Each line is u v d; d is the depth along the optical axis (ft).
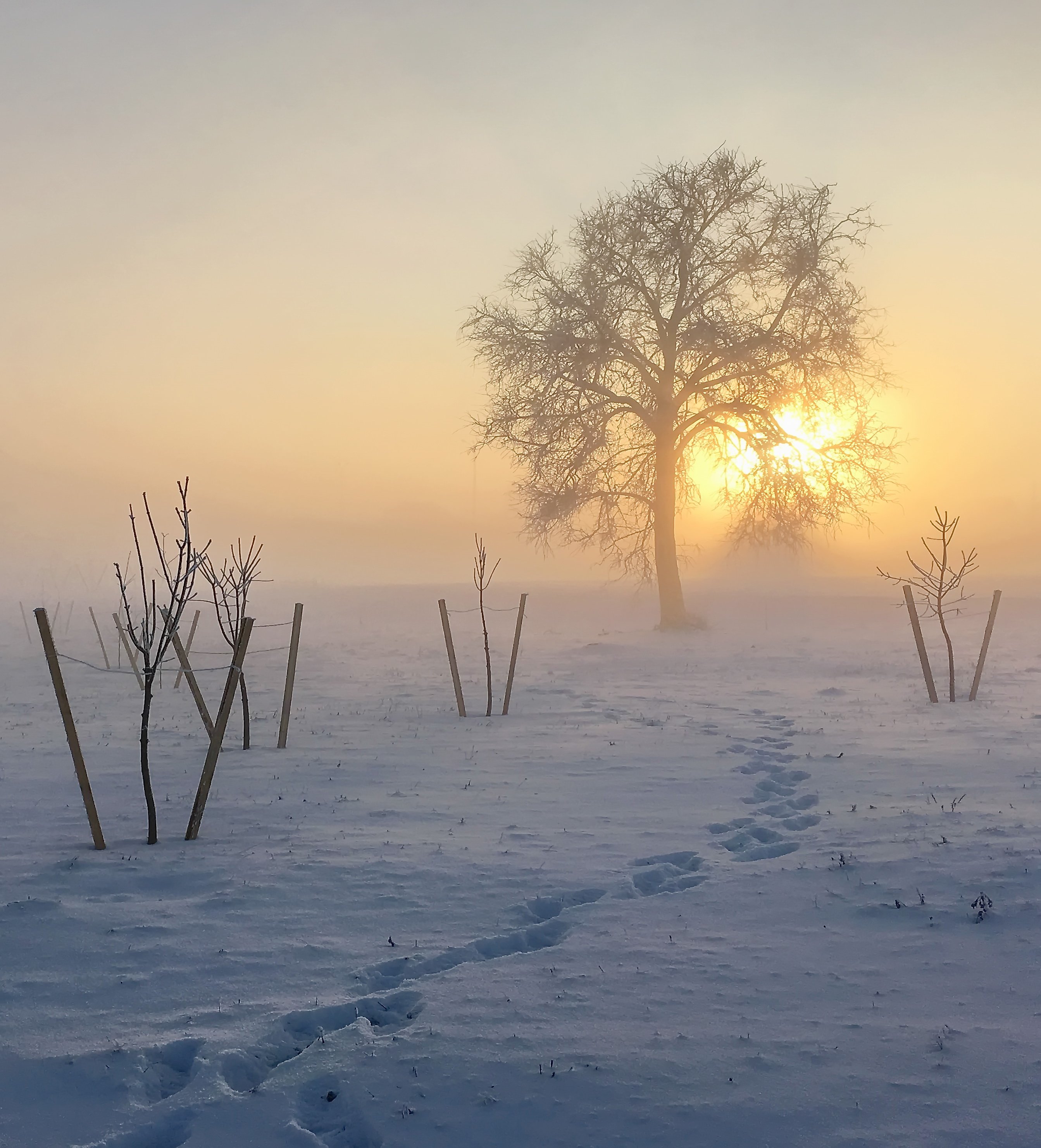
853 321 105.91
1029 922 19.27
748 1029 15.24
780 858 24.95
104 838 28.04
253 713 55.88
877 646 98.37
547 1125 12.68
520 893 22.63
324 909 21.54
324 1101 13.57
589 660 88.17
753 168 108.37
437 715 54.75
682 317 111.04
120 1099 13.53
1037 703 55.52
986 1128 12.28
